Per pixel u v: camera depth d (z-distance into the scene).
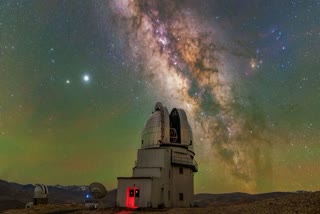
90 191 41.09
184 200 38.34
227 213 25.19
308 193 26.73
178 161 38.41
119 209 34.03
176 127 41.75
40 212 40.53
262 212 23.50
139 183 35.44
